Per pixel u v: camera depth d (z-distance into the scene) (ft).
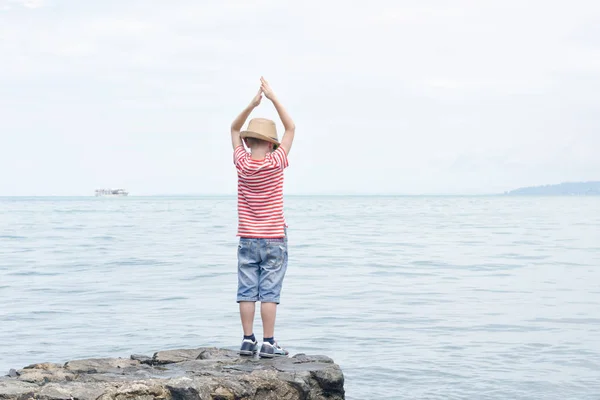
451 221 201.77
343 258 80.69
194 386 15.56
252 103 20.07
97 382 15.71
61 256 80.79
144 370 17.76
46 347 32.58
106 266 69.97
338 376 17.66
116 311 42.75
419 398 25.00
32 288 53.47
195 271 65.62
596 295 51.24
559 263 76.38
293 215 253.03
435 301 47.96
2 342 33.63
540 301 48.24
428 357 31.19
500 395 25.49
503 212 308.40
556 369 29.17
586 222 197.16
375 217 233.55
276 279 19.44
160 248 93.61
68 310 43.09
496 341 34.73
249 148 20.10
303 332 36.70
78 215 247.70
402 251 91.45
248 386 16.26
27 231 137.08
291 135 19.76
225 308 44.01
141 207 412.36
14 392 15.08
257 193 19.29
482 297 50.01
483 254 87.71
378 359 30.78
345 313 42.60
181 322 39.04
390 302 47.34
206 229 147.02
